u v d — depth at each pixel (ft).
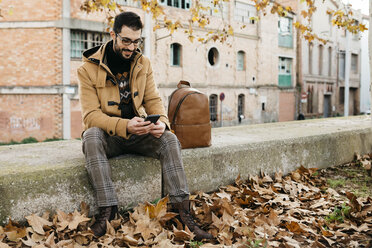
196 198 10.38
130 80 9.02
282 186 11.87
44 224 7.41
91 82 8.70
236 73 69.51
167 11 56.65
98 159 7.90
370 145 18.07
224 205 8.82
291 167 13.73
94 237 7.59
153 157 9.02
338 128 17.71
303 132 15.78
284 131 16.29
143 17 53.21
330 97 103.65
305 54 89.51
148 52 54.13
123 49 8.45
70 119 50.21
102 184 7.85
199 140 10.88
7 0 48.08
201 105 10.86
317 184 12.94
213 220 8.32
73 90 49.83
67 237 7.51
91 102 8.62
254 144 12.37
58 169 8.04
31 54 48.70
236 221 8.45
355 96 116.98
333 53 101.86
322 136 15.03
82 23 49.01
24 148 11.41
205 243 7.72
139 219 8.05
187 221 8.04
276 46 78.28
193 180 10.53
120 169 8.98
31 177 7.59
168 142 8.39
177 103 10.68
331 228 8.70
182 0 59.00
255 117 74.54
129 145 9.12
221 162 11.32
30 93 49.34
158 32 55.36
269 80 77.20
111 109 8.78
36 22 48.06
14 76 49.16
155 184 9.82
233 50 68.28
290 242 7.76
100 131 8.25
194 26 60.54
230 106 68.85
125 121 8.27
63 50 48.60
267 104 77.46
